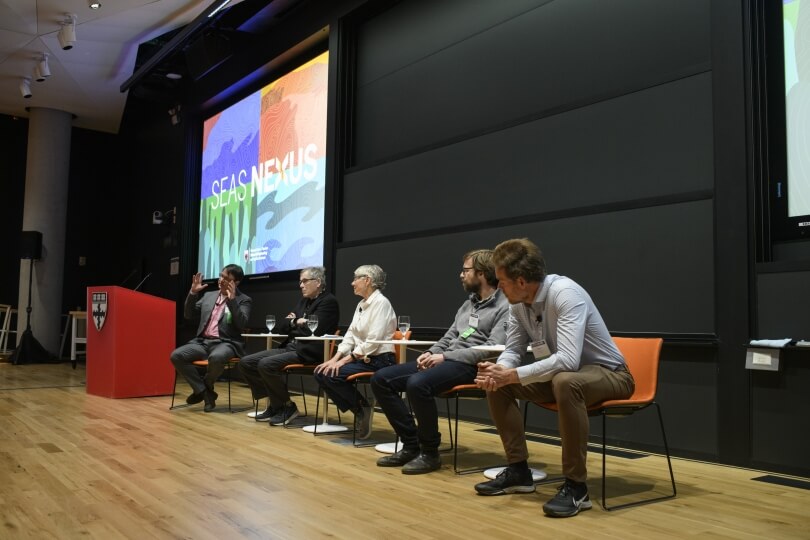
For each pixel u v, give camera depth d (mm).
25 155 10352
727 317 3092
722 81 3211
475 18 4785
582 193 3857
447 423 4449
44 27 6801
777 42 3178
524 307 2535
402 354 3531
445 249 4668
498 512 2254
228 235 7820
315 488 2564
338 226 5809
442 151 4828
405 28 5422
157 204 9617
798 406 2834
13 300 10156
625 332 3516
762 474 2867
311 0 6262
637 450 3436
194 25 6340
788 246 3104
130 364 5578
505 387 2553
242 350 4949
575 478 2270
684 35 3512
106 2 6246
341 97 5879
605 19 3924
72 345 8562
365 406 3699
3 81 8531
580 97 4016
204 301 5148
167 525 2066
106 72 8211
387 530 2039
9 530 2008
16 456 3127
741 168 3098
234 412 4809
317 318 3938
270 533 1998
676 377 3297
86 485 2572
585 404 2309
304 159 6496
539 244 4020
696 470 2953
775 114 3160
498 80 4562
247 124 7594
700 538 1978
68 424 4137
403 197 5145
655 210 3439
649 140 3539
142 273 9938
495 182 4398
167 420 4359
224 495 2438
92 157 10977
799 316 2869
